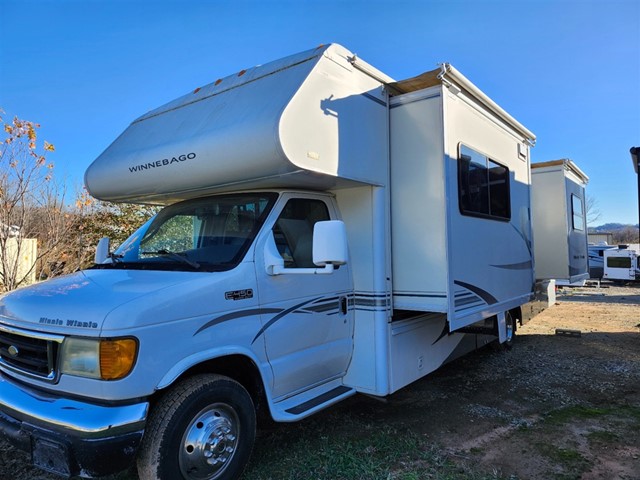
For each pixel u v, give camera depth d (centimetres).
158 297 279
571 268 887
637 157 748
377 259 416
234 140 343
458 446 390
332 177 370
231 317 313
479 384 566
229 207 387
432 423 440
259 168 339
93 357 257
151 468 268
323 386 401
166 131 416
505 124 575
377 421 444
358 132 399
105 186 440
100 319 259
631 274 2089
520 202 623
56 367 271
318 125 355
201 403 289
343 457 360
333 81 376
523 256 627
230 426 308
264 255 346
